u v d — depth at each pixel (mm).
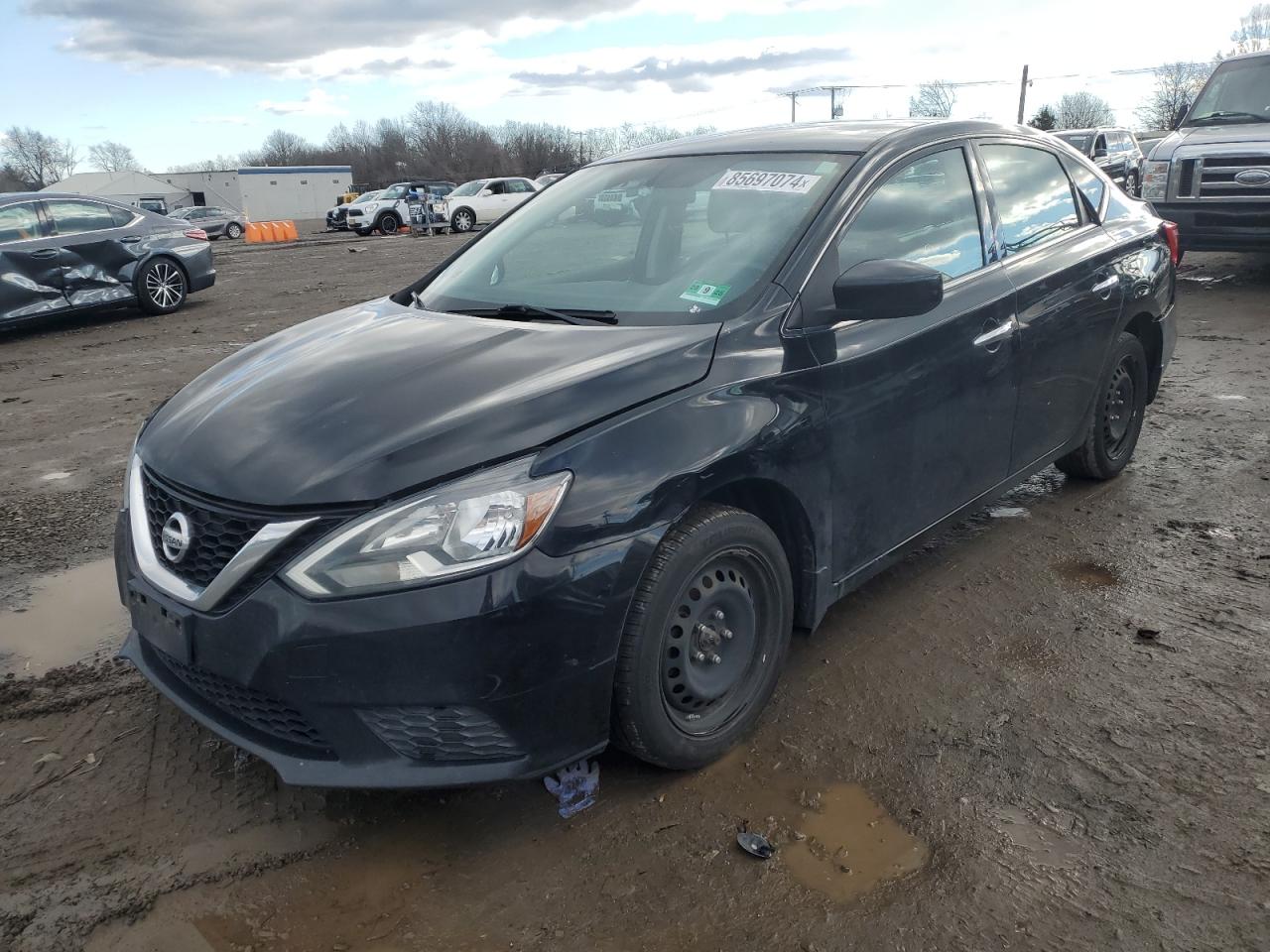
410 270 16656
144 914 2297
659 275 3188
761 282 2941
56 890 2377
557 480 2312
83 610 3916
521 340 2877
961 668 3246
